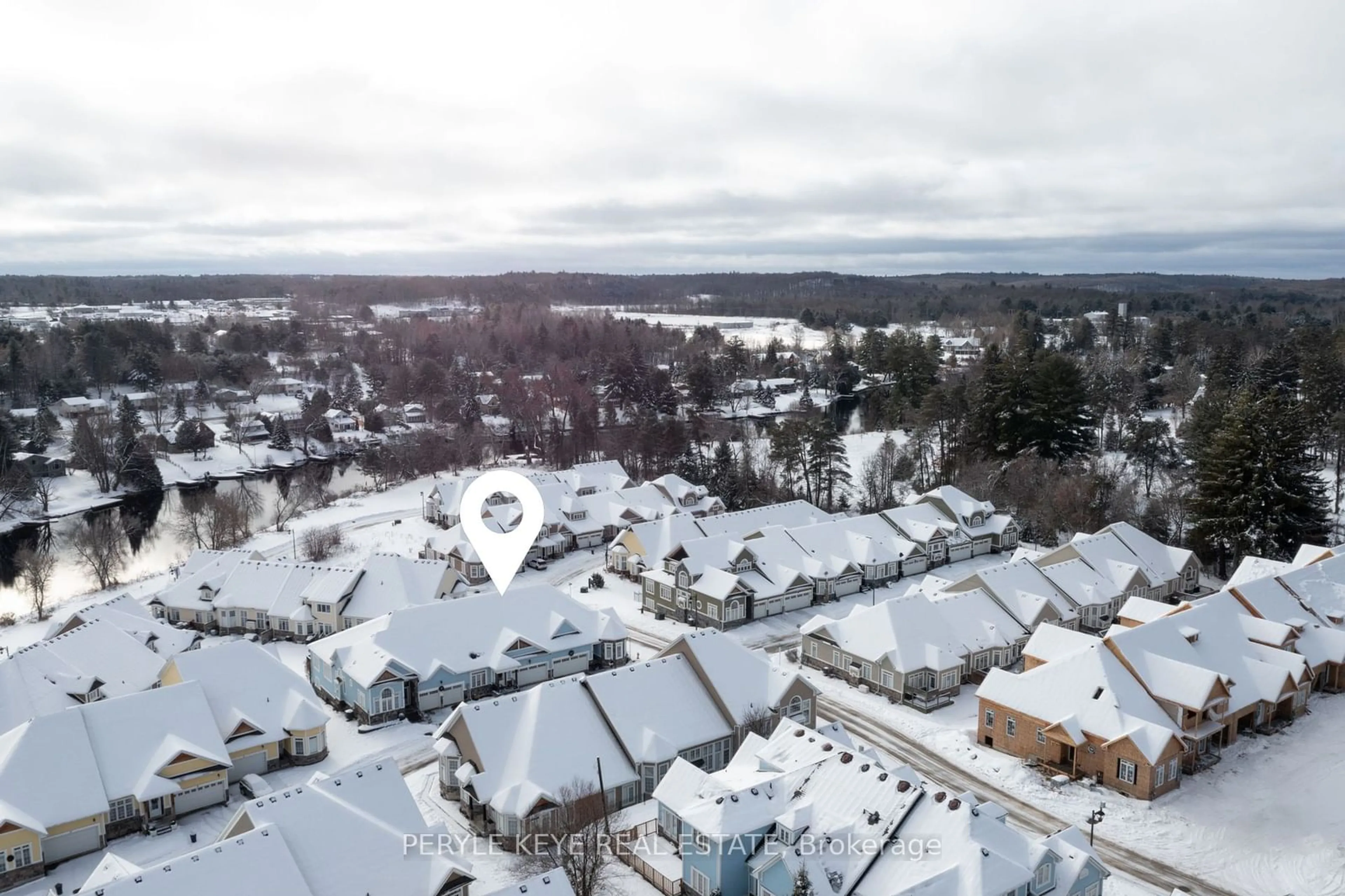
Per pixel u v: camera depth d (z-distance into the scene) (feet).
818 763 155.53
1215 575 318.86
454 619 231.50
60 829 162.20
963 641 236.63
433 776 190.60
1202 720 192.85
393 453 483.92
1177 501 346.13
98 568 327.67
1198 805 176.76
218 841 155.33
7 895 153.07
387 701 213.66
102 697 209.05
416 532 372.38
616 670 192.34
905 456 431.43
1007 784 185.47
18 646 264.31
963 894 125.08
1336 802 176.04
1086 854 138.82
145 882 122.62
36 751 166.40
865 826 140.97
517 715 180.65
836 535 316.81
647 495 380.78
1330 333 568.00
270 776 193.06
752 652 208.64
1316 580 250.37
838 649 239.71
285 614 265.75
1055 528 349.41
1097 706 188.55
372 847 139.33
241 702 197.47
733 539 293.64
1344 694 224.53
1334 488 365.40
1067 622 262.47
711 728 190.08
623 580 321.52
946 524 334.65
